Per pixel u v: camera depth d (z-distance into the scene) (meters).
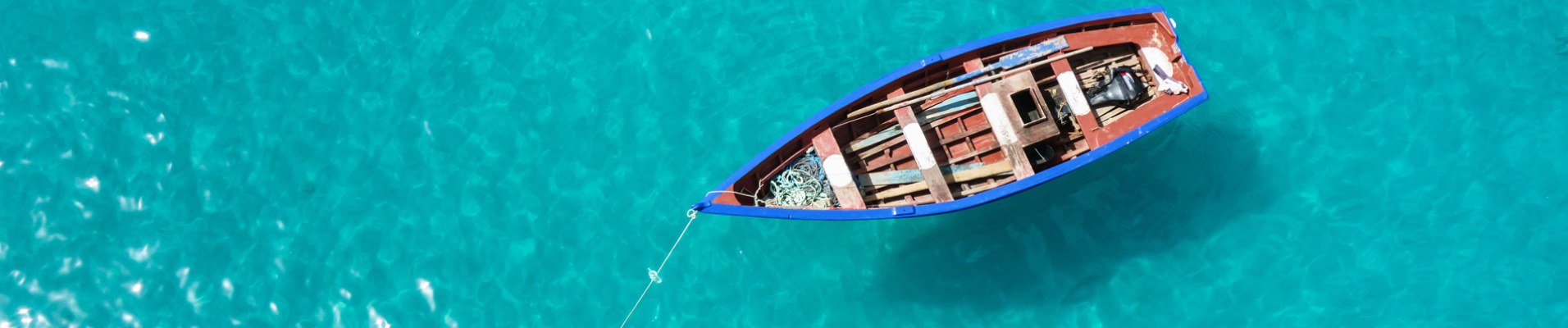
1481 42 15.48
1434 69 15.39
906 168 13.56
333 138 15.52
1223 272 14.71
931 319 14.77
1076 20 13.25
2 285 14.73
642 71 15.87
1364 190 14.95
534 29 16.11
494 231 15.04
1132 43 13.80
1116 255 14.82
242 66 15.94
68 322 14.62
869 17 15.95
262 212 15.07
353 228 15.01
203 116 15.61
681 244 15.05
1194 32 15.71
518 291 14.82
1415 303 14.48
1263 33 15.70
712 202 12.61
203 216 15.03
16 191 15.10
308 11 16.17
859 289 14.91
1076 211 14.96
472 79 15.87
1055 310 14.67
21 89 15.66
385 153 15.46
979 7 15.91
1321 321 14.48
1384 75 15.41
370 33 16.11
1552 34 15.46
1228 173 15.07
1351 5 15.81
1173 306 14.62
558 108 15.70
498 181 15.30
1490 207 14.76
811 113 15.50
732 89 15.70
